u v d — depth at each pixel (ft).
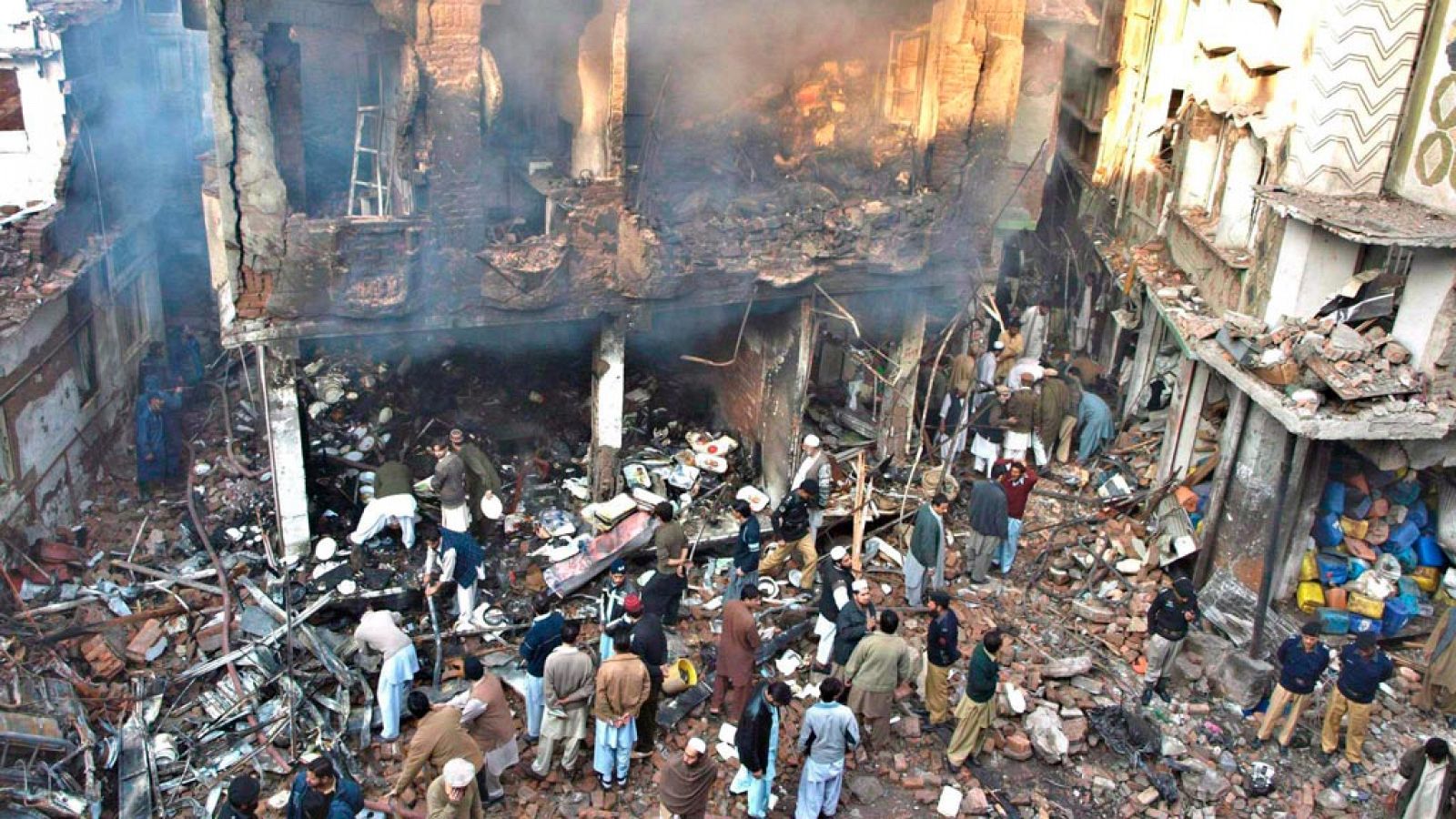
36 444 45.96
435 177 40.52
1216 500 47.03
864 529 51.01
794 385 49.67
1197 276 53.21
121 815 34.17
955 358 56.03
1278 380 42.04
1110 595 48.24
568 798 36.37
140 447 50.42
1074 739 39.86
